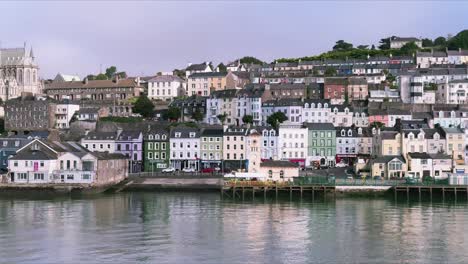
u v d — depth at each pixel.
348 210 152.50
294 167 195.00
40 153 186.12
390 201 170.62
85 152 186.75
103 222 132.75
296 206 159.38
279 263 99.44
